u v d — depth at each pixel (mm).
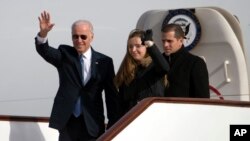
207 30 26000
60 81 20266
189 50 26297
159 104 18422
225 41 25609
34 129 23969
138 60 19203
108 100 20406
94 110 20141
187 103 18875
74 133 20125
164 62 18750
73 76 20016
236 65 25516
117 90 20141
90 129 19969
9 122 23328
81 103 20031
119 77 19500
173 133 18688
